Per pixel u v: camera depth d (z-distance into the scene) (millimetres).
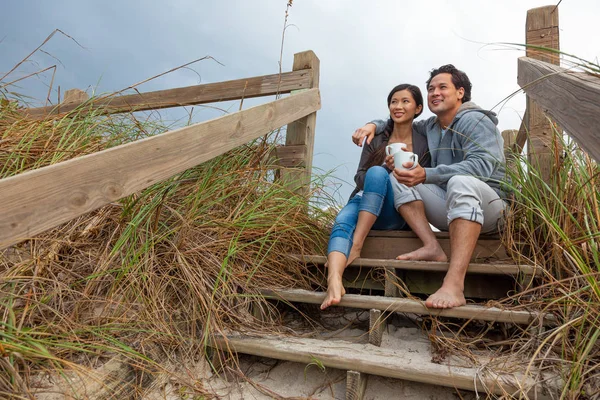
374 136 2691
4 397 1140
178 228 2014
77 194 1252
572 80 1274
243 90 3293
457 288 1792
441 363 1568
